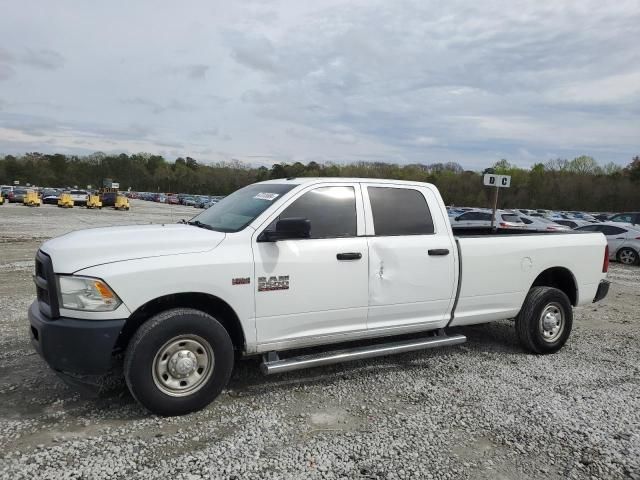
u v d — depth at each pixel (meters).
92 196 51.06
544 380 4.70
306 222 3.82
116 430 3.48
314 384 4.46
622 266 14.54
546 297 5.43
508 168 104.00
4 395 4.03
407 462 3.17
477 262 5.04
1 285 8.63
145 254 3.62
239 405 3.97
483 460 3.23
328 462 3.14
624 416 3.93
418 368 4.96
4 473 2.92
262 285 3.94
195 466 3.05
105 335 3.41
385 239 4.54
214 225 4.35
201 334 3.69
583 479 3.04
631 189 78.38
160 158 156.25
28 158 136.50
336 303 4.28
